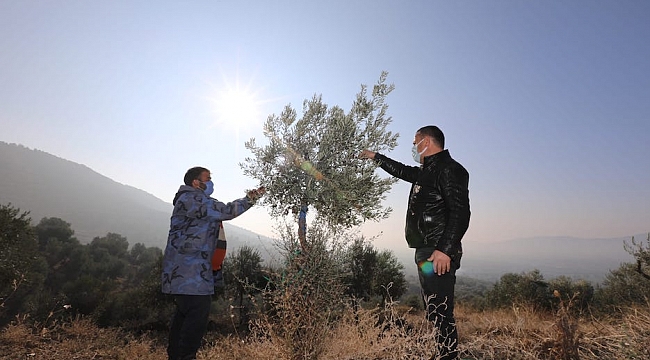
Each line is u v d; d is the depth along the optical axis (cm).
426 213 290
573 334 318
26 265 1289
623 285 973
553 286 1614
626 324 338
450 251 264
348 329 348
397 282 1509
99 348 549
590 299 1252
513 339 362
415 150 324
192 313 314
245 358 359
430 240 285
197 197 334
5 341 522
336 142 383
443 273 264
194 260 318
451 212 273
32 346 517
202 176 362
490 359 328
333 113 404
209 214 327
